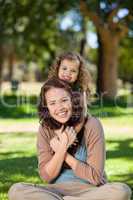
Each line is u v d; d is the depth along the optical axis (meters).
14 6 29.17
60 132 5.06
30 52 43.00
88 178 5.00
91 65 49.22
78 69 5.83
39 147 5.18
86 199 4.93
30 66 60.00
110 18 25.95
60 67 5.92
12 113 18.92
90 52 49.34
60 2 28.08
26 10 29.23
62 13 29.84
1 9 29.28
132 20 26.11
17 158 10.26
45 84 5.16
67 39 40.72
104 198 4.90
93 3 25.73
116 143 12.45
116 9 25.69
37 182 8.02
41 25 32.44
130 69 47.19
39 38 36.66
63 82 5.16
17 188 4.95
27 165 9.48
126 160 10.01
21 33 33.38
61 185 5.08
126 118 18.14
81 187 5.06
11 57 54.03
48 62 45.53
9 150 11.39
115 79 26.58
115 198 4.88
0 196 7.05
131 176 8.52
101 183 5.08
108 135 14.01
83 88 5.67
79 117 5.08
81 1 25.22
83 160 5.10
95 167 5.02
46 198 4.88
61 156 5.00
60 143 5.01
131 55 44.97
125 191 4.89
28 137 13.58
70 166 5.08
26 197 4.89
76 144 5.10
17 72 60.44
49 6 29.14
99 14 25.94
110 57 26.39
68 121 5.09
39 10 29.22
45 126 5.16
